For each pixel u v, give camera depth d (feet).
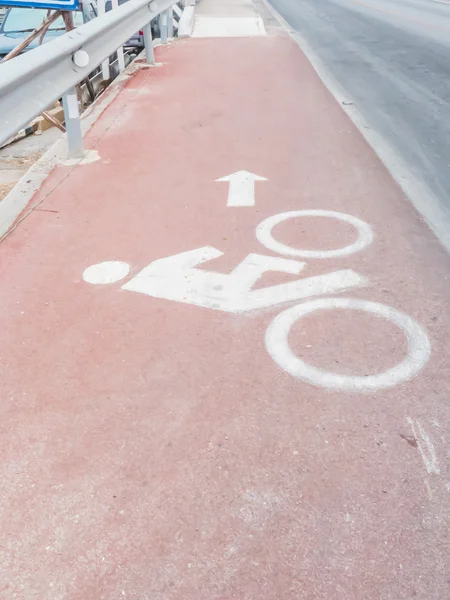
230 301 11.15
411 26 53.47
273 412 8.48
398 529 6.73
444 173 18.07
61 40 16.65
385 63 35.86
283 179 17.40
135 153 19.89
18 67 13.70
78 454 7.89
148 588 6.21
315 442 7.95
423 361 9.41
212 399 8.77
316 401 8.65
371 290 11.41
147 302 11.22
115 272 12.34
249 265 12.46
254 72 32.55
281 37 45.73
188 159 19.26
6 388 9.13
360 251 12.96
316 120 23.65
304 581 6.23
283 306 10.95
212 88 28.91
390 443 7.88
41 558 6.54
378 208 15.29
